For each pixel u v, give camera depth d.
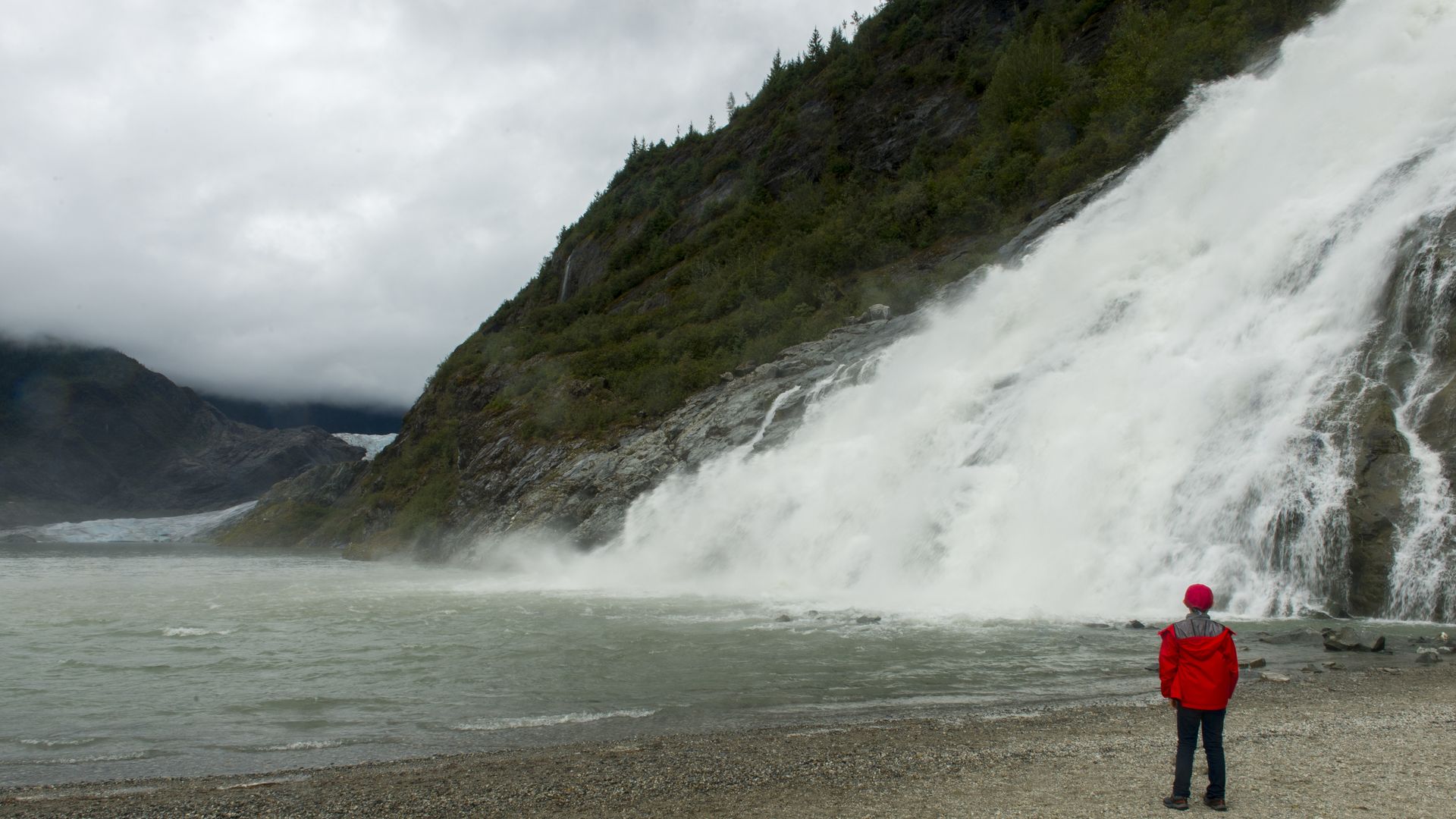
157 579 40.88
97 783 9.71
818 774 9.05
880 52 85.69
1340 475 20.33
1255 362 24.56
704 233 84.25
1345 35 38.56
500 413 64.38
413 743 11.29
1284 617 19.25
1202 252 32.62
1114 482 24.16
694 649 17.44
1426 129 29.16
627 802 8.38
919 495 28.84
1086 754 9.44
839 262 60.19
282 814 8.32
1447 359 21.58
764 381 45.81
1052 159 52.16
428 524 62.56
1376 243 24.86
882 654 16.27
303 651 18.48
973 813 7.62
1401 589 18.59
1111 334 31.44
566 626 21.25
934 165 64.88
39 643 19.92
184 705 13.74
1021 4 73.31
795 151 83.94
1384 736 9.70
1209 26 49.75
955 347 37.91
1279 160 33.28
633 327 70.44
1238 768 8.70
